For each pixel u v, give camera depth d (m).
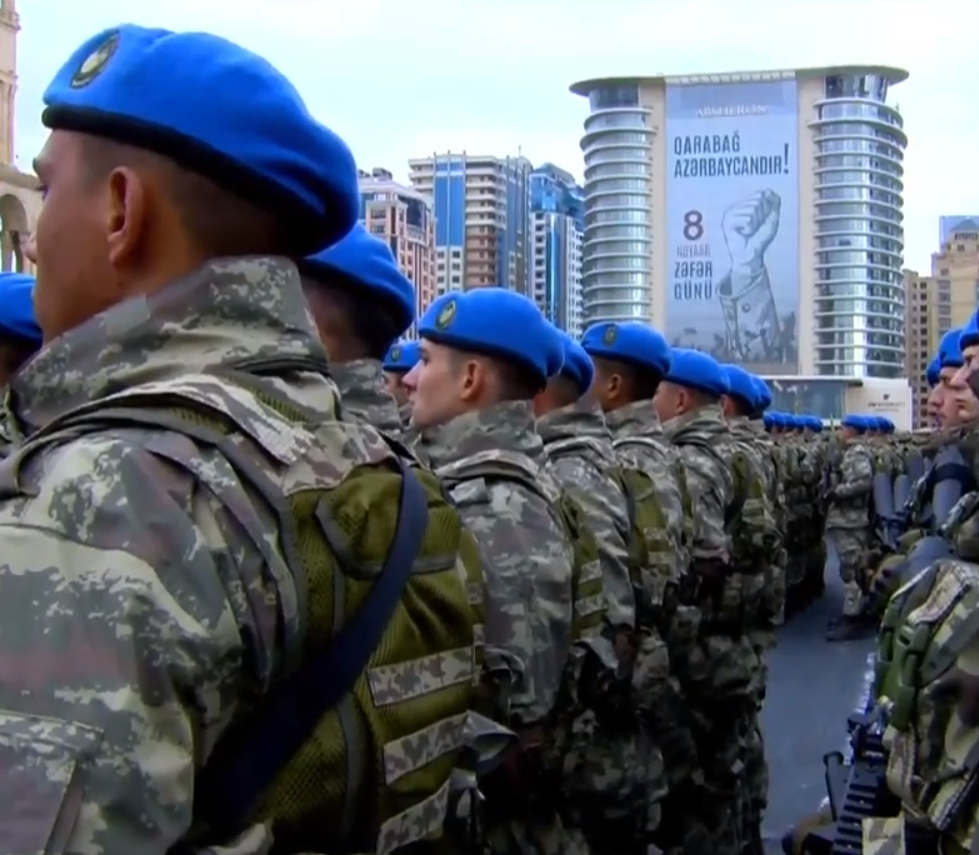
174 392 1.21
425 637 1.45
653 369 5.04
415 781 1.41
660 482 4.56
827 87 59.59
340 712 1.28
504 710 2.56
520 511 2.83
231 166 1.28
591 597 3.20
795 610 12.07
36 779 0.98
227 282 1.31
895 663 2.38
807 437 15.86
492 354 3.03
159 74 1.28
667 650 4.51
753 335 60.16
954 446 4.43
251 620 1.15
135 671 1.05
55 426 1.20
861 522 10.44
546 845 3.09
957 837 2.25
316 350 1.40
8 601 1.05
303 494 1.27
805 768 6.62
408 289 2.63
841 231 59.06
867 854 2.47
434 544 1.49
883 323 60.19
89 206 1.32
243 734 1.20
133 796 1.02
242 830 1.20
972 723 2.19
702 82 60.41
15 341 2.95
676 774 4.72
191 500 1.15
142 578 1.07
